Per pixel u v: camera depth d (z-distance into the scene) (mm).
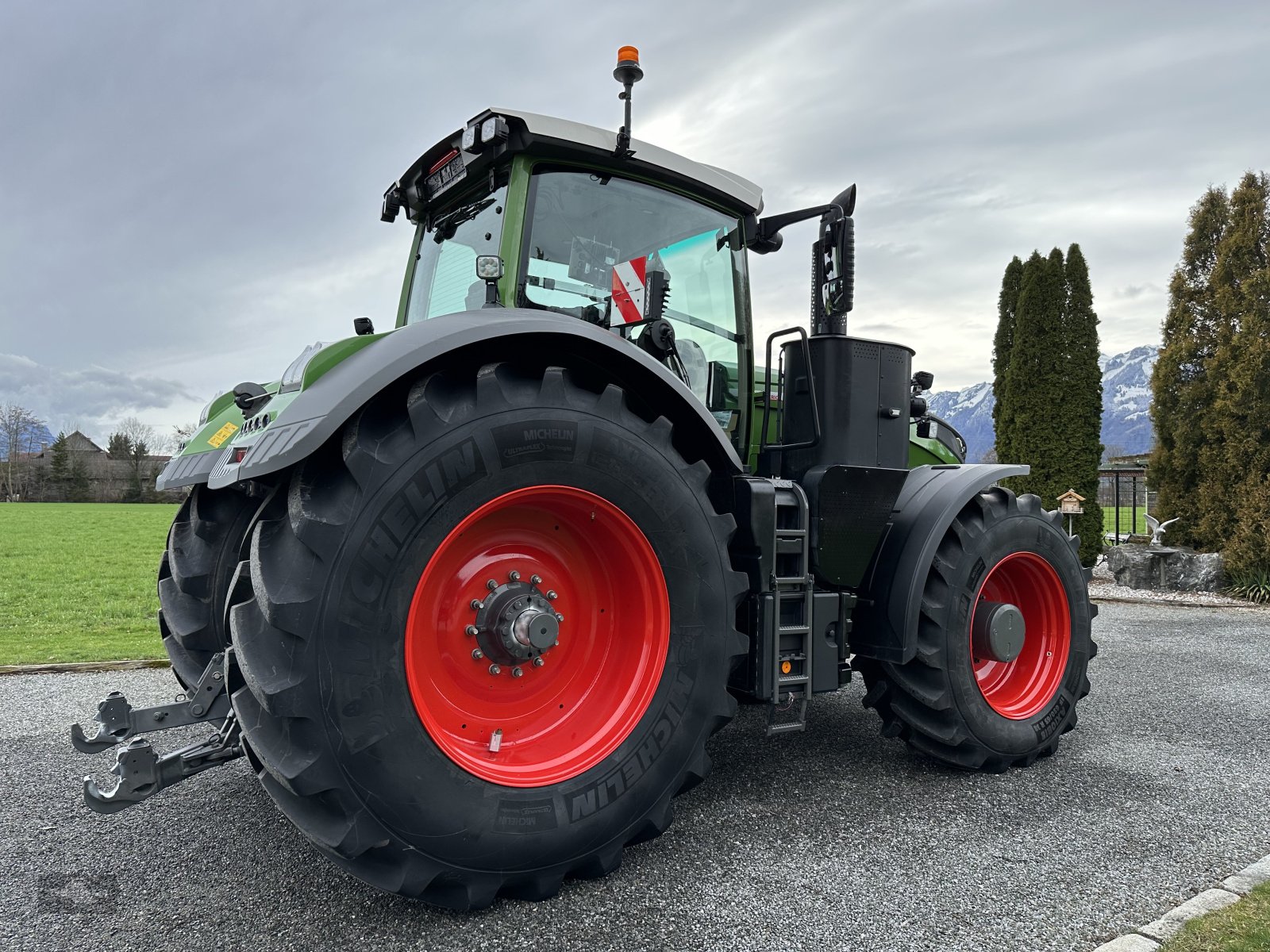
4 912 2115
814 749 3553
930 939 1989
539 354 2395
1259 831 2666
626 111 2938
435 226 3531
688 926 2041
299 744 1872
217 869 2355
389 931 2010
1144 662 5582
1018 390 11297
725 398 3395
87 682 4895
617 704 2410
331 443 2064
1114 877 2322
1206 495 9734
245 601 2068
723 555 2539
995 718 3242
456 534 2109
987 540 3312
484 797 2070
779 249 3693
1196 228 10156
